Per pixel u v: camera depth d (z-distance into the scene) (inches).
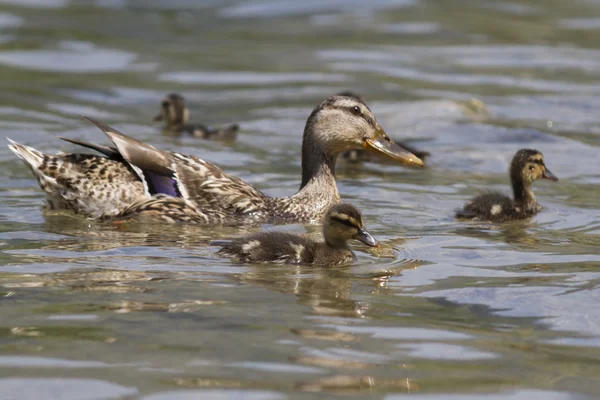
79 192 520.4
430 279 401.7
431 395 274.5
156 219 520.4
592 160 714.2
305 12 1385.3
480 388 280.1
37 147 712.4
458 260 437.4
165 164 531.5
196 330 325.1
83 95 917.2
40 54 1075.3
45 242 460.1
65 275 395.2
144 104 903.7
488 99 933.8
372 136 567.8
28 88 924.6
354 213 442.9
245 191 542.6
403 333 326.3
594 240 483.5
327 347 311.3
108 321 333.1
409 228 512.4
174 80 1002.1
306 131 570.6
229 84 995.3
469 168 693.3
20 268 406.0
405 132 803.4
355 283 395.2
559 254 448.5
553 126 830.5
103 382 278.8
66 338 315.0
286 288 383.6
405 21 1337.4
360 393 274.1
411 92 957.2
